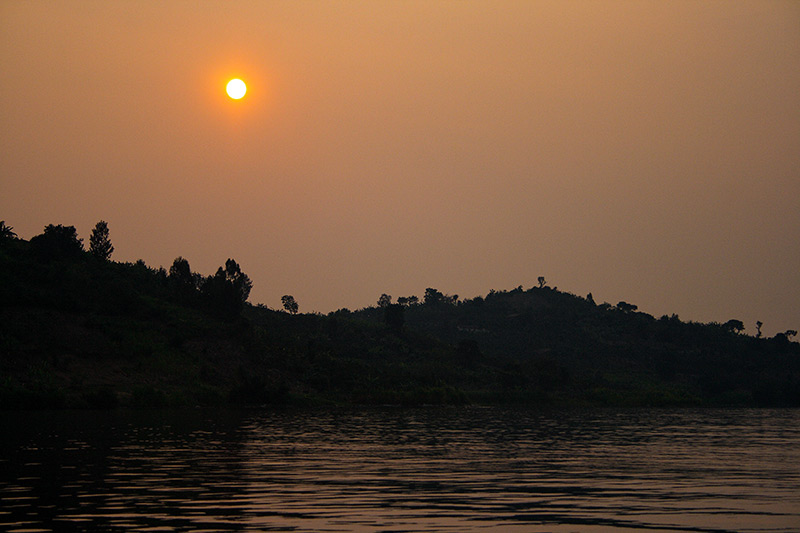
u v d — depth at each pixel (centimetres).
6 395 7744
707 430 7869
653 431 7581
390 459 4469
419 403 11844
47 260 12394
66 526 2514
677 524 2689
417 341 17600
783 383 19175
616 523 2692
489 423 8206
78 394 8375
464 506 2948
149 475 3584
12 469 3706
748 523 2717
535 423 8475
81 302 11006
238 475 3653
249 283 17262
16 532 2431
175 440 5228
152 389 8969
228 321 12744
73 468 3766
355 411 9788
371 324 18050
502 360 17800
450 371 14888
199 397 9512
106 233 14388
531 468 4188
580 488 3459
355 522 2623
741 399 18350
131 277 13438
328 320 16988
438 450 5078
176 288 13362
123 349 9981
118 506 2839
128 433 5616
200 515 2702
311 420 7788
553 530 2572
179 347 10706
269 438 5625
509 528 2583
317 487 3338
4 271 11169
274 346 12588
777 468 4344
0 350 8831
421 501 3039
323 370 12212
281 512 2772
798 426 8794
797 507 3023
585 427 8019
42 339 9450
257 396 9975
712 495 3309
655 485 3597
